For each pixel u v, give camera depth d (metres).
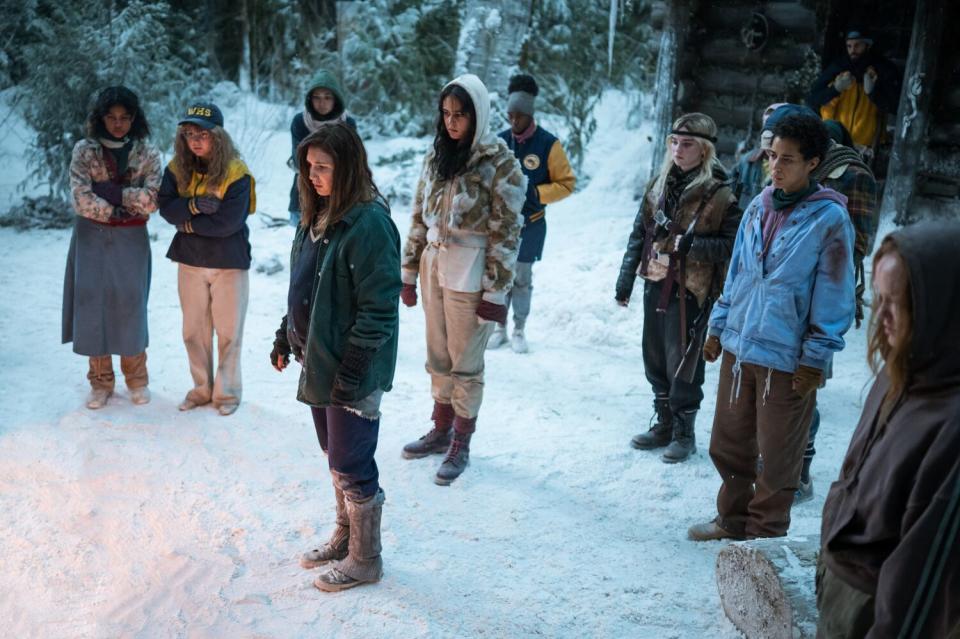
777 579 2.82
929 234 1.89
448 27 13.34
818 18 8.02
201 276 4.89
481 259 4.18
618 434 4.99
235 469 4.43
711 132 4.24
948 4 7.28
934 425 1.87
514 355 6.31
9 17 11.93
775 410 3.47
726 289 3.74
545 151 5.93
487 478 4.40
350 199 3.17
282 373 5.80
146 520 3.93
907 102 7.40
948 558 1.81
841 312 3.33
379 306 3.16
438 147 4.20
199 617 3.25
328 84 6.69
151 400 5.23
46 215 9.08
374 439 3.37
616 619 3.23
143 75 10.79
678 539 3.88
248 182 4.77
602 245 8.35
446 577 3.50
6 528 3.82
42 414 4.97
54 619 3.26
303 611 3.27
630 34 13.61
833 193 3.38
